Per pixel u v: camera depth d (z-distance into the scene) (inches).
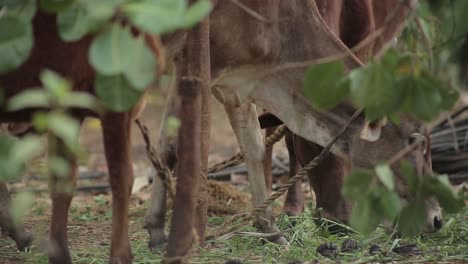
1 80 333.4
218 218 521.3
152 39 330.3
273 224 460.4
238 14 426.6
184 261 338.6
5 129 456.1
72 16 268.2
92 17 257.1
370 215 301.6
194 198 341.4
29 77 335.9
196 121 340.5
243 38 429.4
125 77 275.1
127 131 346.6
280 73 438.9
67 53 336.2
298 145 487.5
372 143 433.4
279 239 453.4
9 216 437.1
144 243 462.9
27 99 245.0
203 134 376.8
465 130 653.3
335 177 474.3
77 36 267.0
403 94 301.6
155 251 445.7
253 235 434.3
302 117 442.3
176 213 340.2
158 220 451.8
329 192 474.0
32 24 332.5
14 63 276.5
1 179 261.9
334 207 472.7
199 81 341.1
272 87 442.6
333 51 432.8
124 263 346.6
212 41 426.0
